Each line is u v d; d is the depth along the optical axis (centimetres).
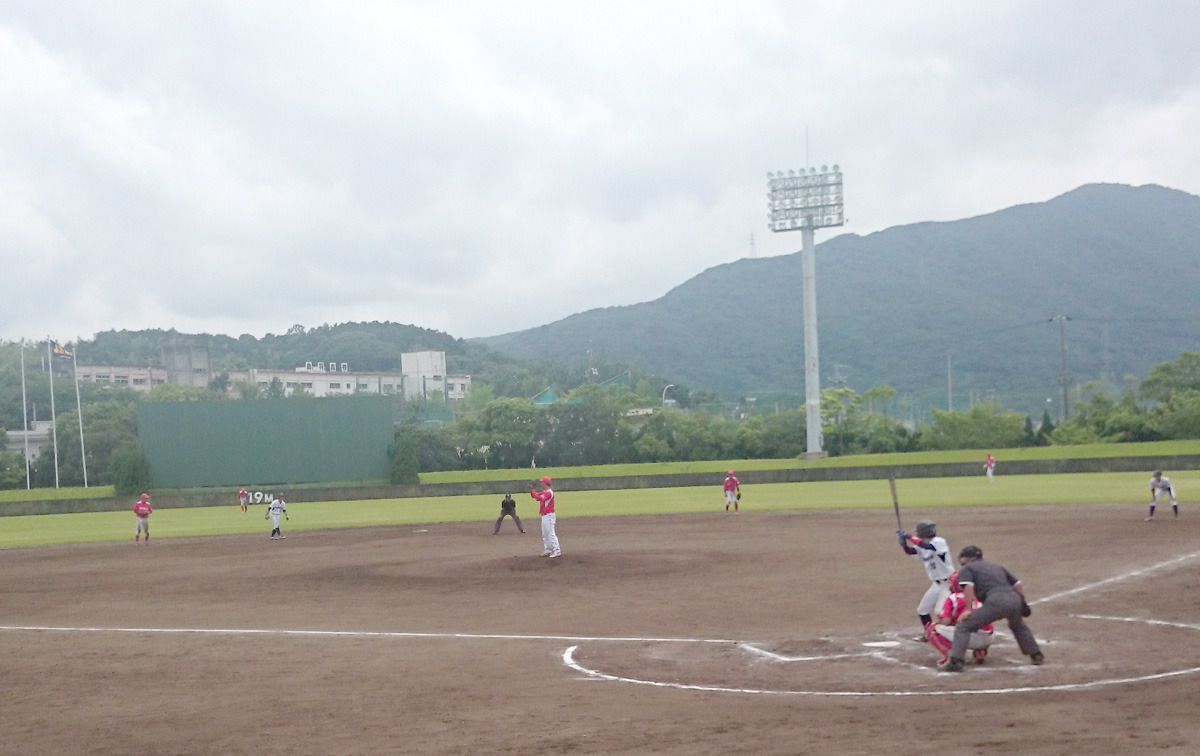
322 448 7506
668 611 1812
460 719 1018
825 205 8631
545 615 1825
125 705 1171
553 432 10288
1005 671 1170
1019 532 3038
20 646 1666
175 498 7281
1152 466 6366
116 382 17175
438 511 5475
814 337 8462
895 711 987
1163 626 1455
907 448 9744
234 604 2159
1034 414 15512
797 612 1742
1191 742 823
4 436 10981
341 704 1120
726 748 862
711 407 13550
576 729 954
